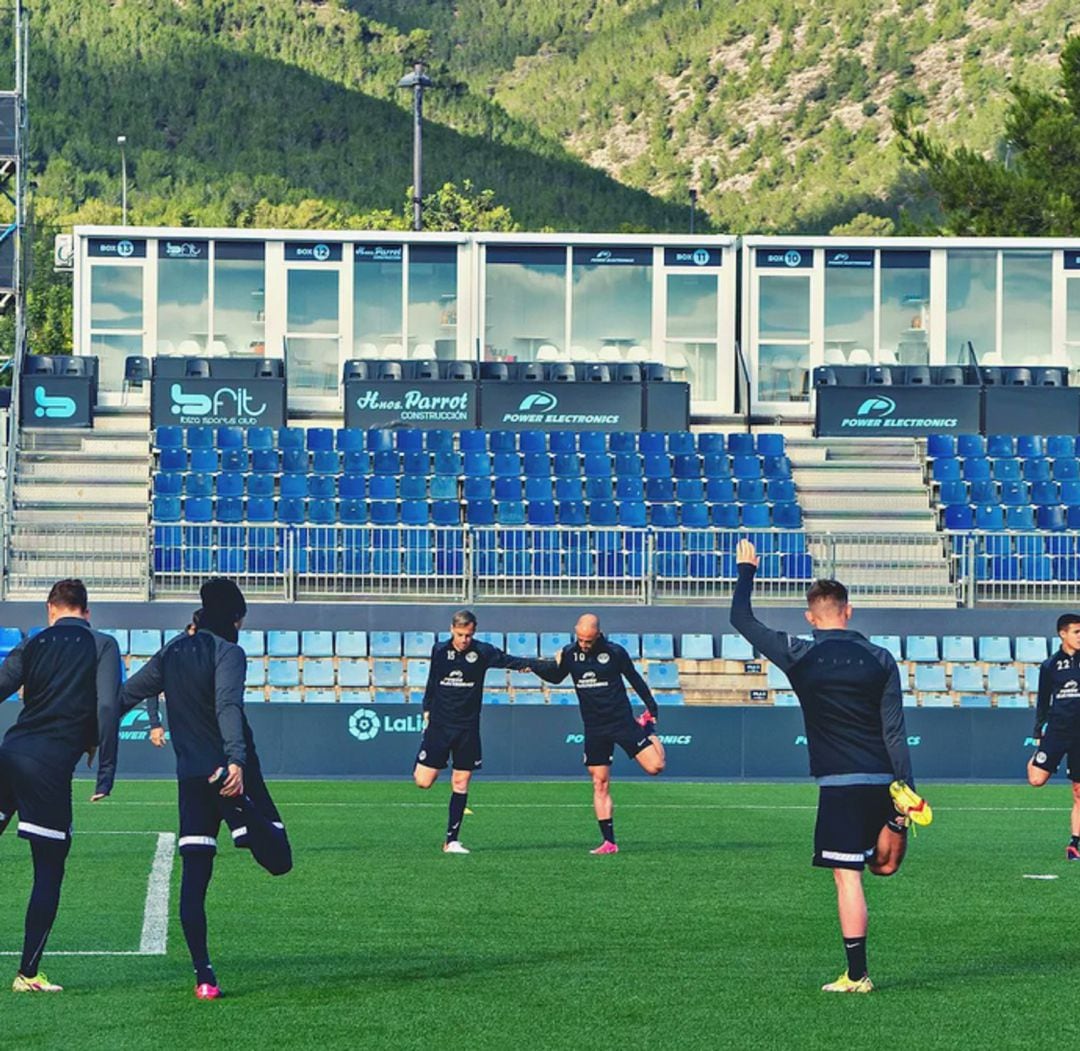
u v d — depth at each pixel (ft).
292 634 108.27
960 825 78.48
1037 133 209.77
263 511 120.78
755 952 44.47
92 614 107.34
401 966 42.22
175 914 50.11
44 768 37.76
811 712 38.47
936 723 101.45
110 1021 35.63
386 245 144.77
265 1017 36.09
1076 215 205.16
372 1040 34.12
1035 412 134.72
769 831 73.82
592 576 112.37
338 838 70.59
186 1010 36.76
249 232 143.54
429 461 127.85
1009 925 49.60
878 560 114.62
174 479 123.85
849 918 38.70
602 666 65.67
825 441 134.51
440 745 65.67
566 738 100.63
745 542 39.37
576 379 139.54
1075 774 64.69
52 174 562.25
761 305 147.33
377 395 133.90
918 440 134.41
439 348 145.18
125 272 143.23
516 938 46.52
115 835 69.31
